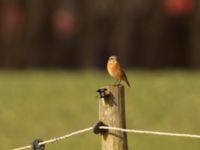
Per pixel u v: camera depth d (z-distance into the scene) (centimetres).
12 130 1589
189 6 3172
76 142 1510
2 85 1841
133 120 1597
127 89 1750
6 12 3266
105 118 767
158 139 1513
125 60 3228
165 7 3206
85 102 1705
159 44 3269
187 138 1509
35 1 3288
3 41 3266
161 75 1952
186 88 1741
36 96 1753
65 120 1622
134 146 1488
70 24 3331
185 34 3275
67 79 1914
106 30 3275
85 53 3322
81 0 3322
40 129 1591
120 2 3225
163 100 1680
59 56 3425
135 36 3241
